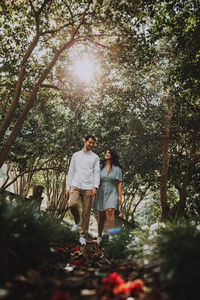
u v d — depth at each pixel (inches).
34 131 321.7
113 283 65.1
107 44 334.3
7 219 75.9
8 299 53.1
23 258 77.2
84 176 166.2
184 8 254.5
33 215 100.1
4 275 63.3
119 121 338.6
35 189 222.4
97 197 178.2
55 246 109.1
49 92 337.7
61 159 337.1
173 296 57.6
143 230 114.0
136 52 281.4
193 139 314.7
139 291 63.4
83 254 128.6
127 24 279.0
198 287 56.1
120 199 176.6
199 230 92.6
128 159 347.9
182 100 272.4
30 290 62.5
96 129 357.1
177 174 374.6
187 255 66.9
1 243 69.8
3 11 291.0
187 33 244.2
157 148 335.9
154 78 318.3
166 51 298.7
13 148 309.7
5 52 295.9
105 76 317.7
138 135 339.6
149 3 252.4
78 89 307.0
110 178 174.6
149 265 77.7
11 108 257.3
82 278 76.6
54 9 319.3
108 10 267.9
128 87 332.2
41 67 330.0
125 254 103.2
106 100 349.4
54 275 78.5
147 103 324.8
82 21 286.2
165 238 85.5
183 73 251.3
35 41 278.4
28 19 311.0
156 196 529.0
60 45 349.7
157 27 264.4
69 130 333.7
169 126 329.1
